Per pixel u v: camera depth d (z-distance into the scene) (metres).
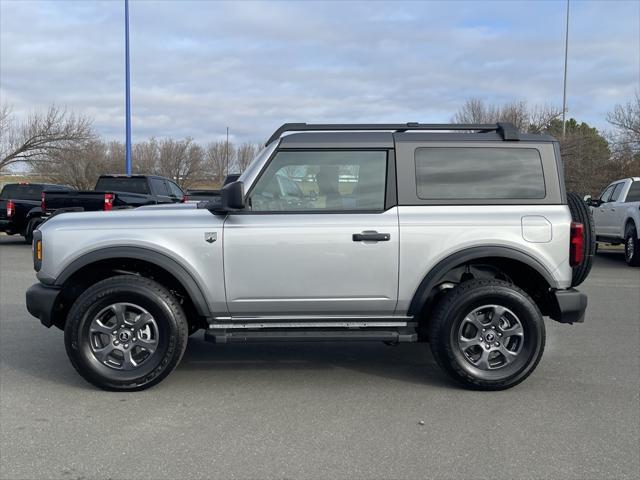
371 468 3.45
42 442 3.79
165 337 4.63
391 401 4.54
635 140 24.80
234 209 4.57
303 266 4.66
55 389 4.77
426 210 4.71
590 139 25.98
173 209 4.93
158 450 3.68
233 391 4.76
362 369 5.36
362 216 4.69
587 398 4.59
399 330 4.82
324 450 3.68
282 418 4.20
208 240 4.64
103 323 4.71
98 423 4.10
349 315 4.79
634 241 12.30
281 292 4.69
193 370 5.30
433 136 4.84
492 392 4.74
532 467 3.46
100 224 4.70
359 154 4.79
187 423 4.10
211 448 3.71
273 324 4.77
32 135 31.81
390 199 4.73
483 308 4.68
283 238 4.64
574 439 3.84
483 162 4.82
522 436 3.89
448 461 3.53
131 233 4.65
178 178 43.22
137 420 4.15
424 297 4.67
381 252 4.66
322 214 4.70
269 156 4.77
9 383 4.91
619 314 7.66
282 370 5.32
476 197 4.77
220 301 4.70
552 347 6.05
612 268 12.46
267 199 4.76
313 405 4.46
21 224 16.06
